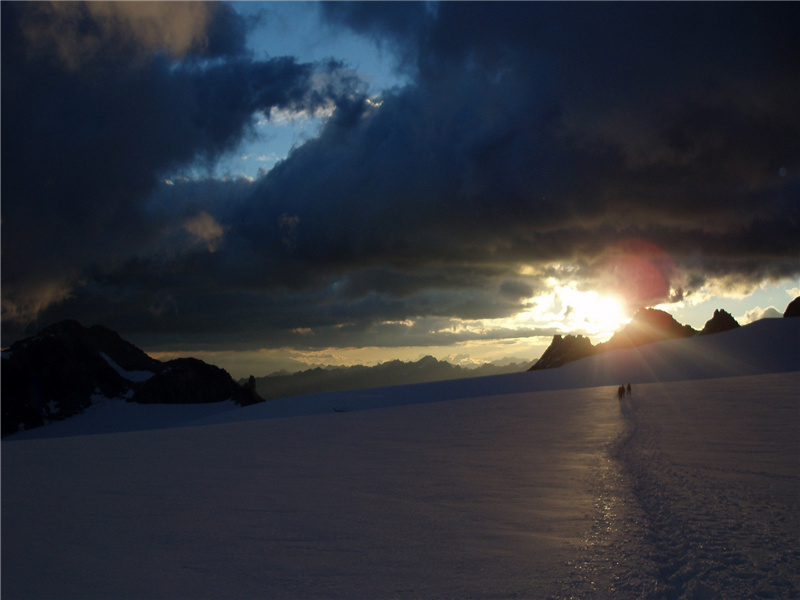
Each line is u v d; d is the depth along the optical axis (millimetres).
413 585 8422
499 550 9891
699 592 7805
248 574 9180
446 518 12180
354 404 91188
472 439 28031
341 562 9570
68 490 17453
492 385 100062
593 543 10070
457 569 9023
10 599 8500
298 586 8570
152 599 8297
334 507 13680
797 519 10953
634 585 8164
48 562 10141
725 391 46031
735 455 18109
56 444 38375
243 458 24594
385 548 10250
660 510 11945
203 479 18812
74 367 178500
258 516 13023
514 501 13492
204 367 187000
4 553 10750
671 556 9320
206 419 98625
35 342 179125
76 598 8438
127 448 32031
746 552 9211
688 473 15461
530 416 39062
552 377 101188
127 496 16094
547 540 10359
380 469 19562
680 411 33906
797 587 7855
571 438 25750
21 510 14562
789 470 15453
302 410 92500
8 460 27438
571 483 15398
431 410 53594
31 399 161875
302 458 23703
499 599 7801
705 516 11305
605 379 93000
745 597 7609
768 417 28078
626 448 21297
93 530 12289
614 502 12914
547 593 7969
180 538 11406
